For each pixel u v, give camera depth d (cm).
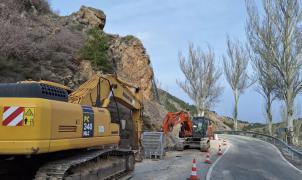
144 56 3956
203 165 1992
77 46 2825
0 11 2477
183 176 1542
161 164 1955
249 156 2675
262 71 4384
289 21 3841
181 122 2909
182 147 2948
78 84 2500
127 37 3944
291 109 3850
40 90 862
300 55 3841
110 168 1202
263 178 1617
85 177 996
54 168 884
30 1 2972
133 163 1488
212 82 5997
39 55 2344
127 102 1702
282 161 2516
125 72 3569
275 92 4819
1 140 797
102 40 3069
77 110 978
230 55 6284
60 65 2481
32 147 793
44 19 2983
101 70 2828
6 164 950
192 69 5981
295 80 3872
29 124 801
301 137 4900
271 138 4412
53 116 854
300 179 1680
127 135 1794
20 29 2352
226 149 3238
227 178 1545
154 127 3300
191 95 6000
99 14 3634
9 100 817
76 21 3369
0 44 2095
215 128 6900
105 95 1409
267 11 3928
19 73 2034
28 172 975
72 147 936
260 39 3978
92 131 1059
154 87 4409
